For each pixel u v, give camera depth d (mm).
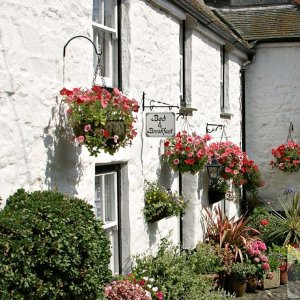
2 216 3969
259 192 14742
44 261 3838
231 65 13070
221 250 9242
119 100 5426
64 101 5262
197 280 7484
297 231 11094
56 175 5289
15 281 3732
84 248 4102
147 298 6070
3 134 4555
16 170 4711
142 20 7664
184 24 9844
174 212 7871
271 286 9375
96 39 6730
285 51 14555
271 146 14703
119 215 7207
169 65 8836
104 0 6930
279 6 15375
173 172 9094
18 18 4734
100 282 4348
